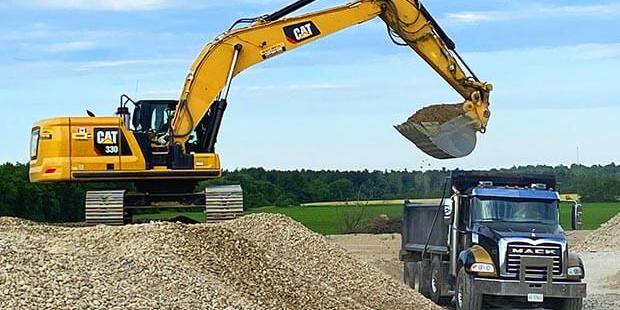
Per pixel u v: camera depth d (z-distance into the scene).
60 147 20.27
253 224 18.77
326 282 16.61
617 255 32.66
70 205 38.09
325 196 63.31
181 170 20.80
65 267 12.81
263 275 14.95
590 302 21.38
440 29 22.58
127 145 20.55
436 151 22.05
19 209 37.03
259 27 21.69
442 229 20.94
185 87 21.34
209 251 15.00
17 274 12.05
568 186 71.25
